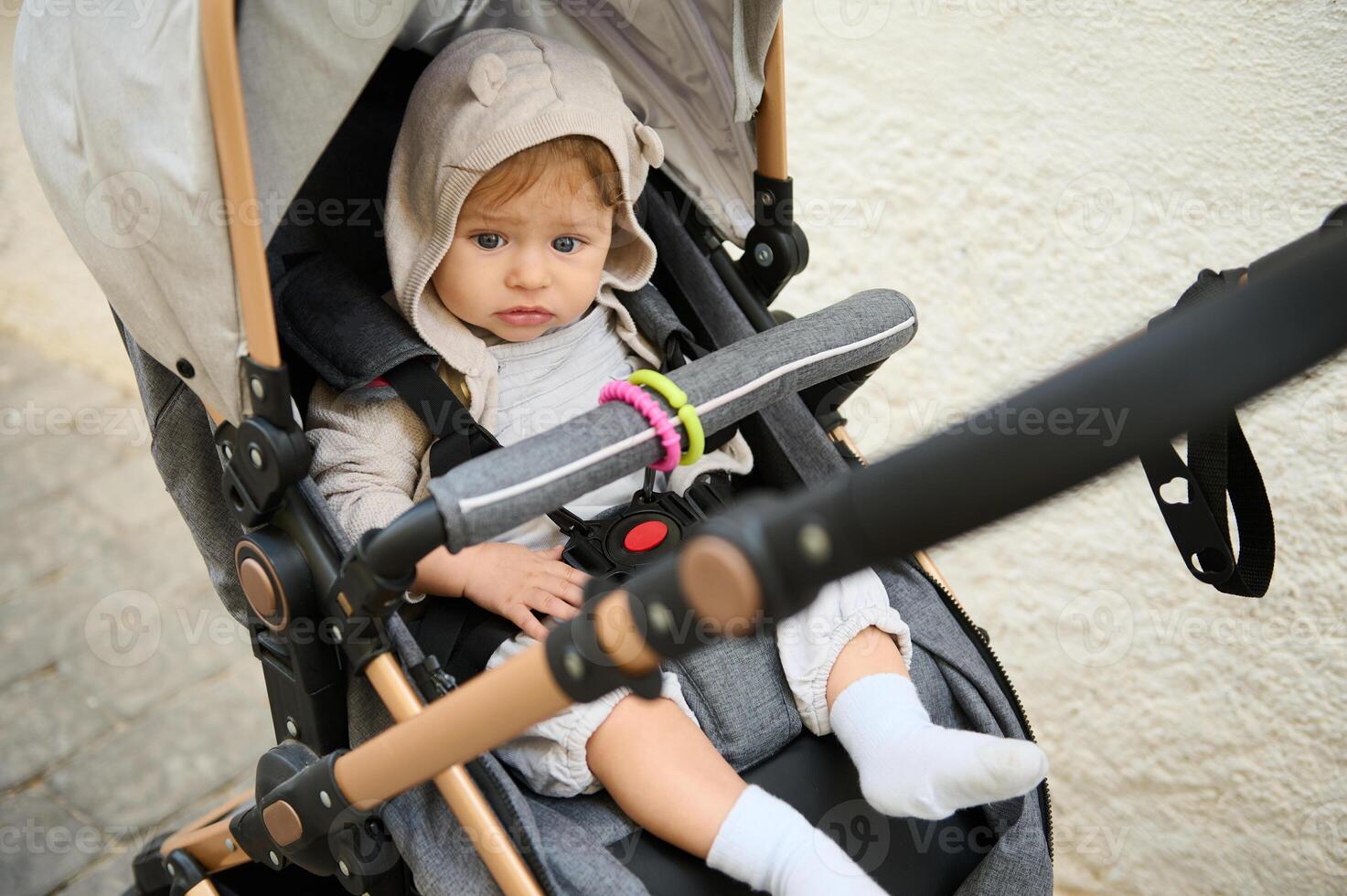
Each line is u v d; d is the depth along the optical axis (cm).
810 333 113
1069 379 61
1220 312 60
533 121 119
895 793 108
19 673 202
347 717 113
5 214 290
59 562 220
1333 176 205
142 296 106
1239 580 117
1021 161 231
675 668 117
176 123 97
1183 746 186
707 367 106
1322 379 192
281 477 102
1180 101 219
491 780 102
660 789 106
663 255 147
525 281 125
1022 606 203
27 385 256
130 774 188
